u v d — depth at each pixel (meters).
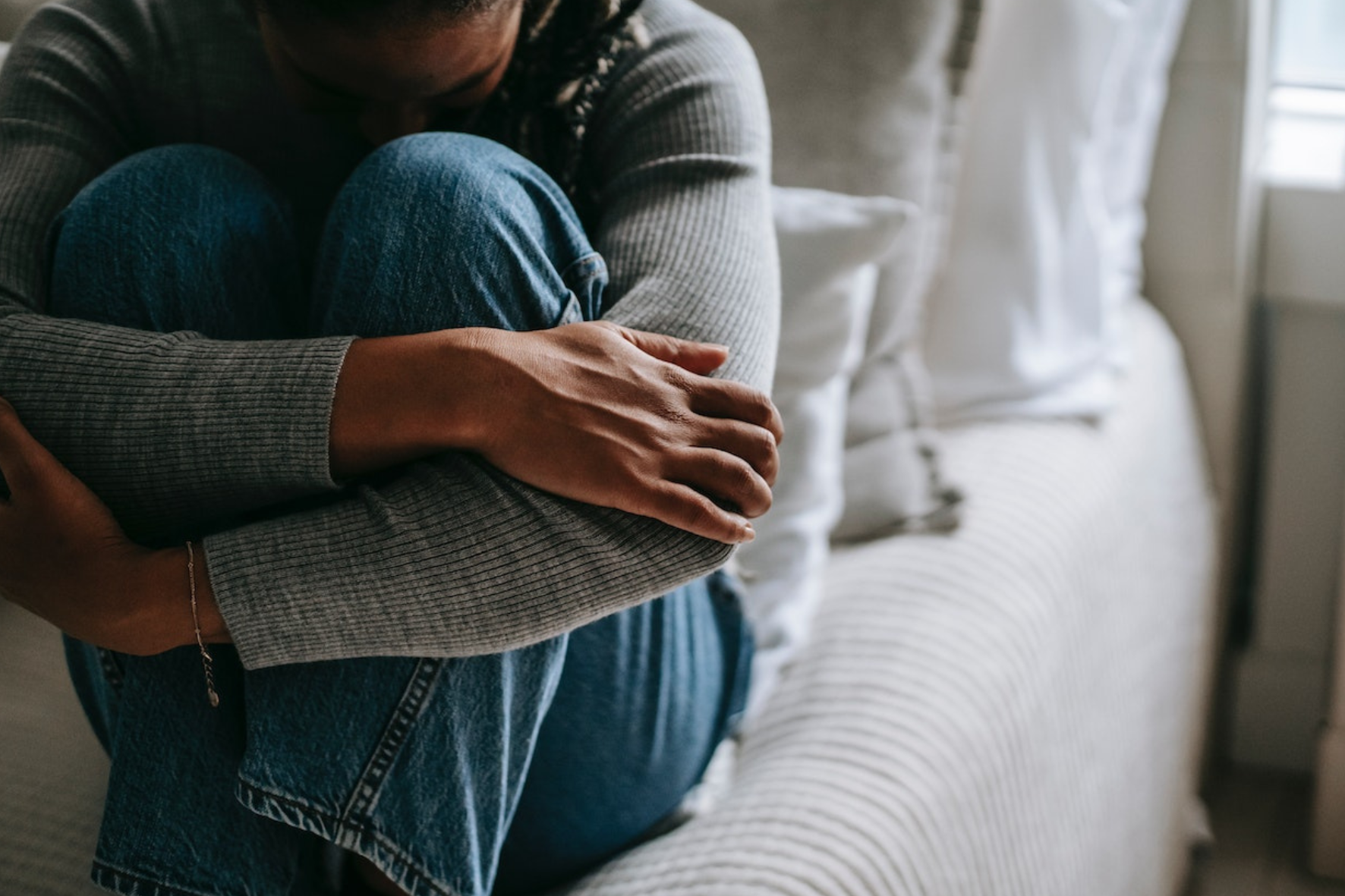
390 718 0.67
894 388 1.19
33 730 0.90
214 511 0.67
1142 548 1.33
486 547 0.63
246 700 0.68
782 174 1.19
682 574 0.66
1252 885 1.56
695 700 0.85
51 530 0.66
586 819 0.82
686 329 0.72
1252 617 1.73
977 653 1.01
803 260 1.08
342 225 0.70
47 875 0.76
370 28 0.66
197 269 0.70
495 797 0.72
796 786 0.87
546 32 0.81
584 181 0.85
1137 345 1.47
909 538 1.14
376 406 0.64
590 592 0.65
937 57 1.20
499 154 0.72
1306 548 1.63
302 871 0.75
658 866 0.83
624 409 0.65
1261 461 1.78
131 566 0.65
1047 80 1.25
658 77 0.82
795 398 1.08
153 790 0.69
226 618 0.64
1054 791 1.07
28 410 0.67
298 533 0.64
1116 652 1.24
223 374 0.65
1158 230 1.55
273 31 0.70
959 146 1.24
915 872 0.84
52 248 0.73
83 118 0.83
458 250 0.67
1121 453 1.31
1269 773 1.75
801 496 1.07
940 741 0.92
